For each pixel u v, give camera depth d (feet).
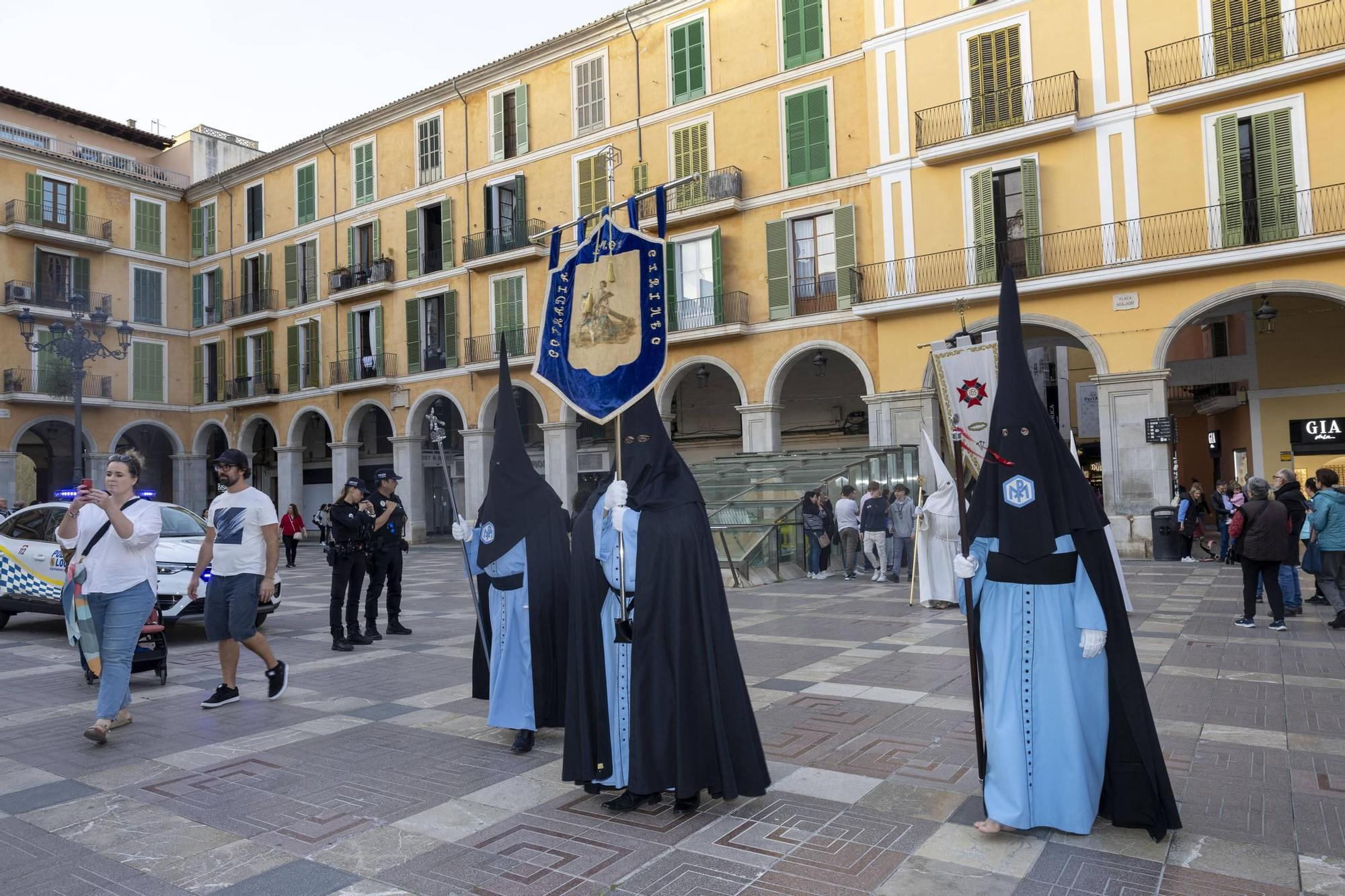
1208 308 58.08
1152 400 59.52
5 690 24.54
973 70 65.82
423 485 103.35
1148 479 59.36
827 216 75.46
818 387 88.74
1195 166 58.59
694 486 14.25
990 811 12.46
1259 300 69.77
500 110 93.71
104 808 14.58
